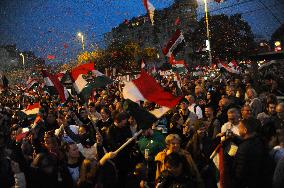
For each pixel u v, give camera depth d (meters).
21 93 26.75
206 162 6.13
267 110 8.97
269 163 5.52
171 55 13.47
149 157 6.91
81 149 7.54
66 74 10.17
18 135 8.58
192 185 4.88
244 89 15.51
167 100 5.80
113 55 43.00
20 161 6.77
